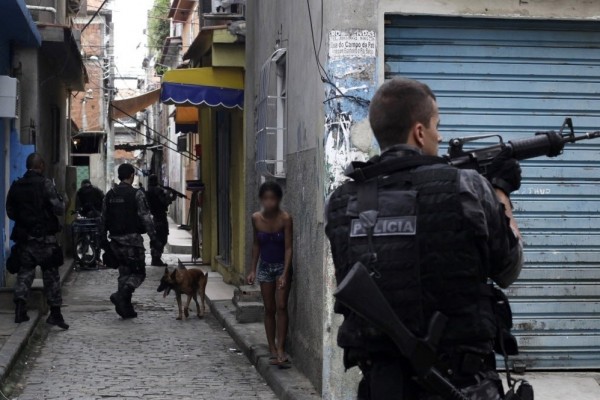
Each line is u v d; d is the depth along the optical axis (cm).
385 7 767
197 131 2628
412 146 371
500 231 357
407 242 353
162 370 992
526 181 808
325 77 759
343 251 370
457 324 350
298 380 877
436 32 795
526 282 805
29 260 1177
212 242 2083
